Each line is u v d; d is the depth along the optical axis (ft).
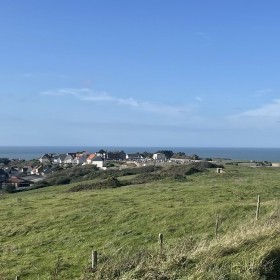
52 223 91.71
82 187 173.37
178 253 42.91
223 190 123.75
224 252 43.11
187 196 115.24
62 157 610.24
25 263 63.10
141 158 551.18
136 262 42.27
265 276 38.37
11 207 119.24
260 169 226.17
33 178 373.20
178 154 586.45
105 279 39.78
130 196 121.29
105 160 501.97
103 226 85.71
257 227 52.13
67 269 57.52
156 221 85.97
